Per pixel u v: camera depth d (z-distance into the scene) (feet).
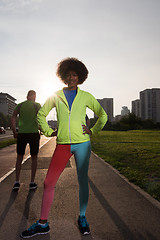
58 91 7.85
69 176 16.44
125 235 7.50
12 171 18.63
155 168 19.19
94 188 13.23
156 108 437.99
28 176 16.61
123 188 13.23
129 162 22.80
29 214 9.33
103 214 9.30
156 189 12.44
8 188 13.35
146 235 7.50
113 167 20.30
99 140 59.21
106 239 7.24
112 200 11.05
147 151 32.14
